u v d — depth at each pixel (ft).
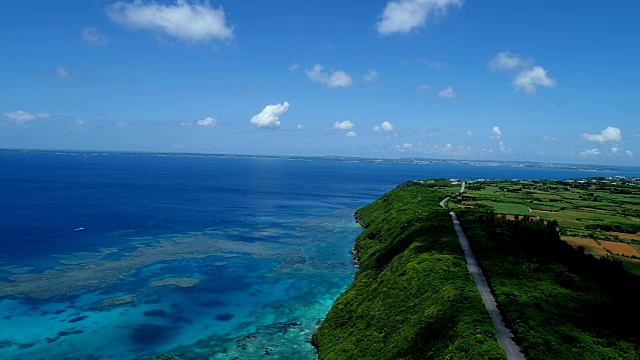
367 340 175.73
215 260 319.68
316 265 319.06
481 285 188.14
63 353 177.99
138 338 194.70
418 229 297.94
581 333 141.59
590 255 255.29
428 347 147.64
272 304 241.96
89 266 286.87
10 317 206.80
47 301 226.99
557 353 128.26
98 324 205.26
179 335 200.03
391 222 370.32
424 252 238.07
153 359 177.88
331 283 279.69
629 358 128.88
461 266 208.23
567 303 164.35
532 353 128.88
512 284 182.29
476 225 302.45
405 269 218.38
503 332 144.36
